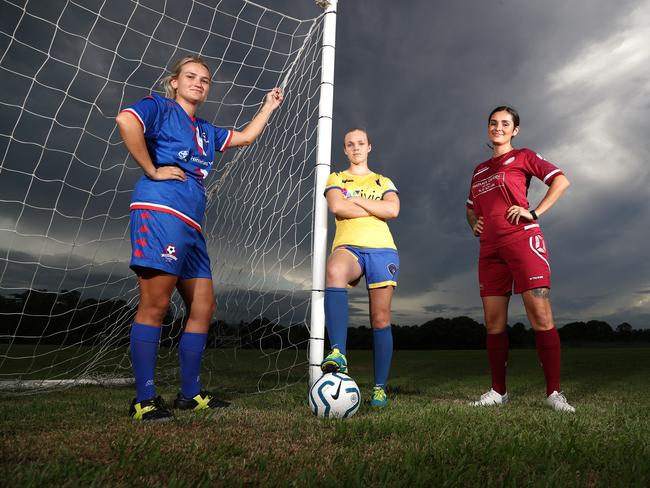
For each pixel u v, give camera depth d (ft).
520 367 26.76
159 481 4.56
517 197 11.62
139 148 8.08
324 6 12.94
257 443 6.23
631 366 26.89
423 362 32.78
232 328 17.10
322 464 5.27
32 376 18.04
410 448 5.92
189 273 9.37
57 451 5.50
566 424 7.97
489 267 12.14
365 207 10.92
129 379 17.37
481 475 4.99
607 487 4.71
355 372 23.63
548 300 11.10
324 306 10.55
